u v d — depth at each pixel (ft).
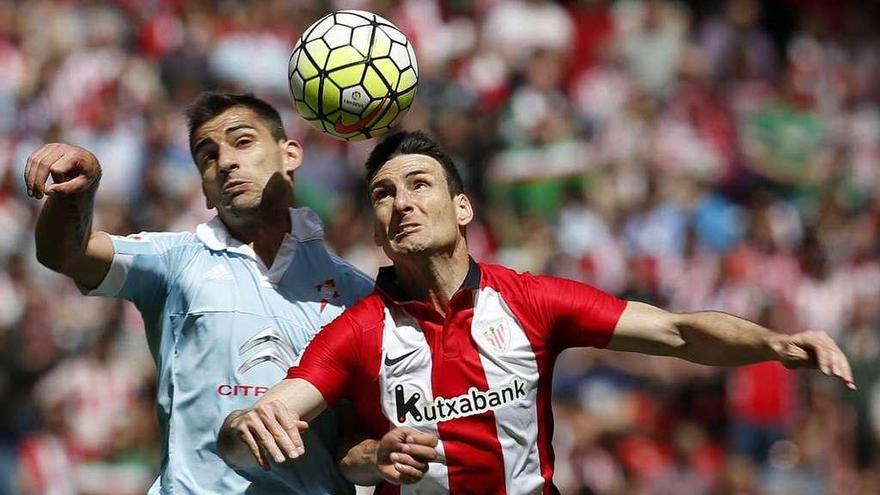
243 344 71.31
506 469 66.85
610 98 218.59
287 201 74.79
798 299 187.73
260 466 64.75
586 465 148.36
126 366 162.30
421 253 67.62
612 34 229.86
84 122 196.03
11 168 190.70
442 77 202.49
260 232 74.18
